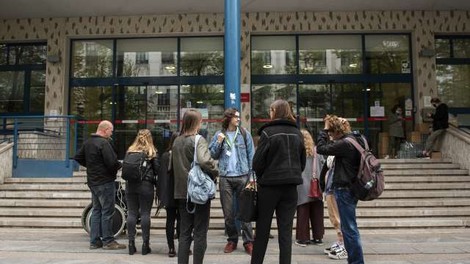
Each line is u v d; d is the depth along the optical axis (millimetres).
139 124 14602
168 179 5469
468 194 9625
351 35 14727
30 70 14969
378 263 5746
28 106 14828
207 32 14508
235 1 8305
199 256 4836
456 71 14625
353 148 5090
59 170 10906
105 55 14938
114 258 5977
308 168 6828
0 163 10273
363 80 14531
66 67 14711
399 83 14547
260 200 4844
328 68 14609
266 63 14664
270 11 14438
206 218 4918
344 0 13711
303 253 6359
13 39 14859
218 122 14445
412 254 6301
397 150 14148
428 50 14164
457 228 8297
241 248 6605
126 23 14672
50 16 14727
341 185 5137
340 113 14430
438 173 10844
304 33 14648
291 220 4859
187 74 14711
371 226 8227
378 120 14375
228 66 8203
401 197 9586
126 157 6262
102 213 6559
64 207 9070
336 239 7355
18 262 5723
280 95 14523
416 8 14297
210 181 4879
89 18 14742
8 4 13836
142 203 6285
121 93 14781
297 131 4996
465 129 13195
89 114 14734
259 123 14383
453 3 13938
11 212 8789
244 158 6348
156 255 6168
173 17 14578
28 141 11469
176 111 14586
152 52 14859
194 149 5027
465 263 5746
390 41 14734
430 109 13695
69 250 6492
